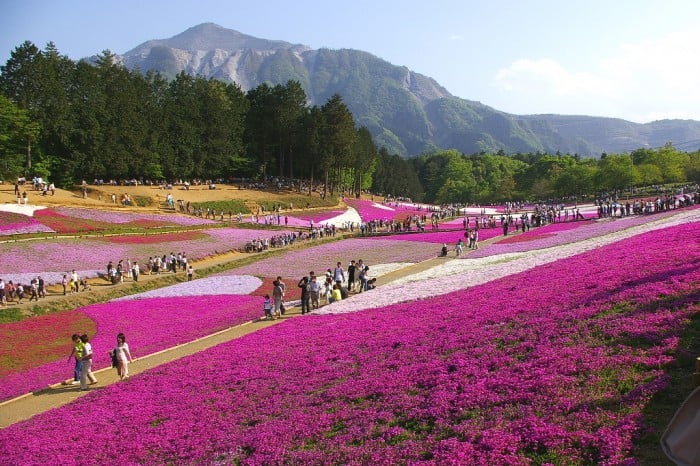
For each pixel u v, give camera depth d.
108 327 35.06
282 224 93.12
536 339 16.34
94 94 104.88
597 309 17.47
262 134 136.88
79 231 61.69
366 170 176.00
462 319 21.69
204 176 126.81
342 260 59.06
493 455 10.35
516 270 34.16
